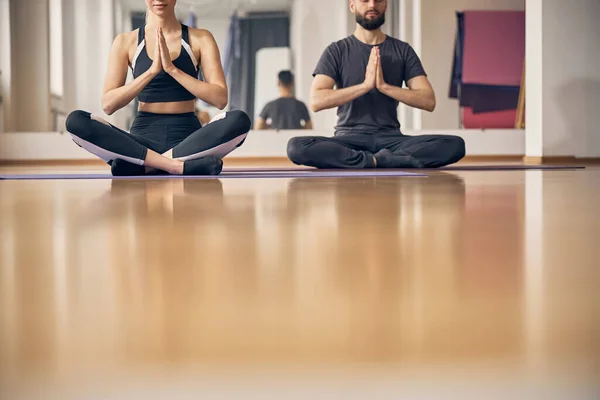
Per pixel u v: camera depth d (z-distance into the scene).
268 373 0.32
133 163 2.91
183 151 2.97
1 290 0.54
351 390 0.30
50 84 6.16
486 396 0.29
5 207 1.40
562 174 3.06
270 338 0.38
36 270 0.64
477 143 6.45
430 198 1.58
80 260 0.70
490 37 6.39
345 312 0.45
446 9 6.36
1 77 6.13
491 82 6.41
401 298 0.49
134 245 0.81
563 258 0.69
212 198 1.60
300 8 5.93
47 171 4.09
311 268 0.63
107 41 6.14
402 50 4.21
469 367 0.33
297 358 0.34
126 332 0.40
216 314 0.44
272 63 5.97
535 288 0.53
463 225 1.01
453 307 0.46
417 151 3.93
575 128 5.35
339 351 0.35
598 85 5.35
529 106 5.51
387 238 0.86
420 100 4.03
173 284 0.55
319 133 6.04
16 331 0.40
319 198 1.59
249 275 0.59
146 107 3.10
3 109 6.16
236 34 5.93
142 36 3.18
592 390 0.30
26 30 6.12
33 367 0.33
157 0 3.12
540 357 0.34
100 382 0.31
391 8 6.35
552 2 5.28
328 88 4.12
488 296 0.50
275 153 6.07
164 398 0.29
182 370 0.33
